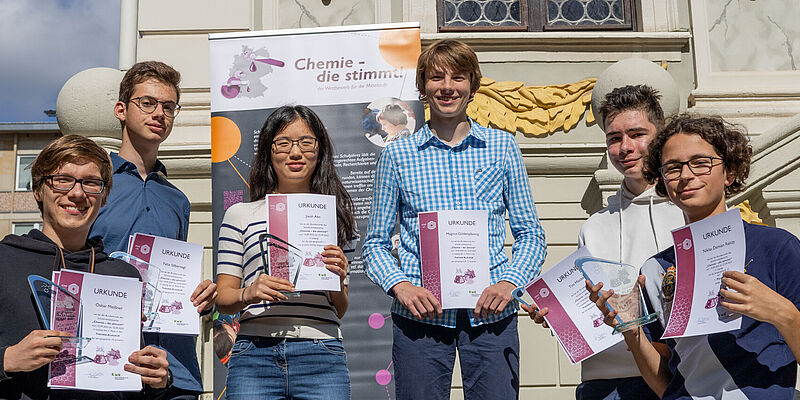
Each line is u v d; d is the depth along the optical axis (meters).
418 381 3.26
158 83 3.60
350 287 4.76
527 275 3.29
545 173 6.16
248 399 3.08
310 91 4.98
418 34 5.01
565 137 6.24
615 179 5.89
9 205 26.34
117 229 3.33
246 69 5.04
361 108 4.95
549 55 6.38
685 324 2.43
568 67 6.40
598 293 2.74
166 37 6.39
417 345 3.28
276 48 5.04
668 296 2.65
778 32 6.59
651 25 6.52
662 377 2.73
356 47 5.01
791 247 2.41
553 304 2.90
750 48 6.54
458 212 3.31
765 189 5.80
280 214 3.17
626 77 5.54
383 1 6.46
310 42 5.04
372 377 4.67
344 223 3.38
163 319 3.02
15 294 2.60
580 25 6.67
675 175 2.59
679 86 6.43
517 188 3.50
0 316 2.58
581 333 2.85
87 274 2.65
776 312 2.24
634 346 2.75
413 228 3.44
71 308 2.61
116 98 5.34
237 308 3.12
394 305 3.38
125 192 3.41
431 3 6.51
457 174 3.46
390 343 4.71
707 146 2.57
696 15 6.52
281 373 3.10
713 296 2.40
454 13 6.63
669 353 2.78
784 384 2.33
